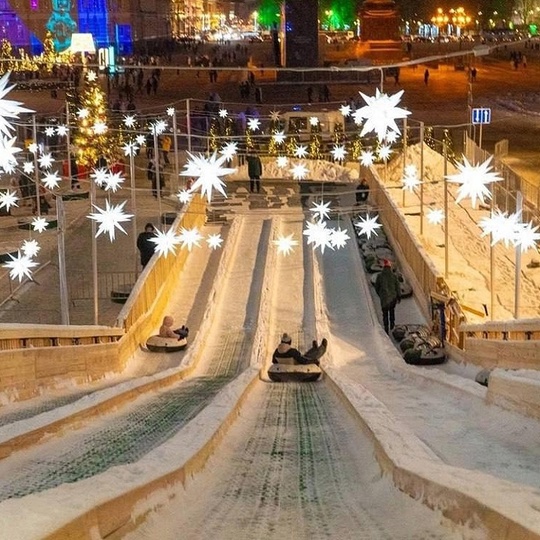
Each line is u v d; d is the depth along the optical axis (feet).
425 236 96.99
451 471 18.88
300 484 23.17
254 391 52.80
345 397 41.22
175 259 86.53
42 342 47.73
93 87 111.86
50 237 94.73
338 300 82.79
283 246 50.98
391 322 74.43
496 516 13.46
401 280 83.51
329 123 135.64
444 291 70.23
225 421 32.58
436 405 43.75
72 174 113.70
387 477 21.95
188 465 22.15
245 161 129.80
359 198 111.86
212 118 133.49
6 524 11.87
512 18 388.37
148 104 183.62
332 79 204.33
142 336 70.59
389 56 221.87
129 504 15.94
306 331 75.25
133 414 38.47
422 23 387.14
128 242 92.68
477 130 160.86
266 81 212.02
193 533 16.96
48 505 13.55
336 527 17.33
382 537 16.03
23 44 295.07
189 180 96.73
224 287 86.48
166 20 402.31
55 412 33.42
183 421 35.81
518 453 28.25
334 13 412.98
